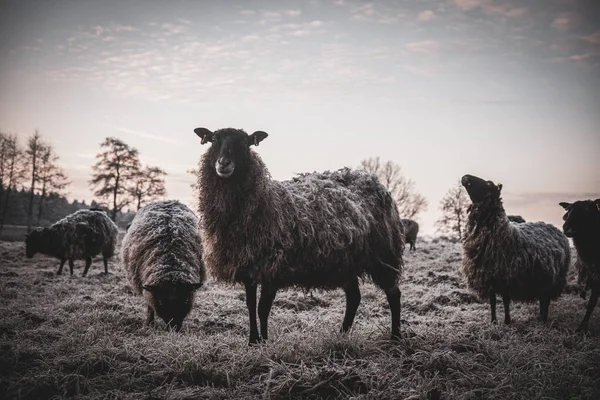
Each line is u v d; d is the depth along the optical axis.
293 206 5.98
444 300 10.20
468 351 5.82
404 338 6.17
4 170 44.62
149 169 42.88
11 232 41.56
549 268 8.24
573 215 7.72
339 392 4.47
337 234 6.07
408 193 51.22
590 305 7.62
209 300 9.84
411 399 4.32
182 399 4.37
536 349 5.88
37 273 14.33
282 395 4.44
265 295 5.96
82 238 14.25
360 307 9.12
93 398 4.34
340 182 6.82
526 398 4.44
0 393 4.33
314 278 6.17
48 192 45.09
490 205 8.12
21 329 6.49
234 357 5.27
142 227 8.05
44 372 4.76
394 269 6.75
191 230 8.14
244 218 5.72
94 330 6.25
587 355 5.67
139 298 9.77
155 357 5.37
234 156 5.70
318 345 5.69
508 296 8.14
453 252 19.58
